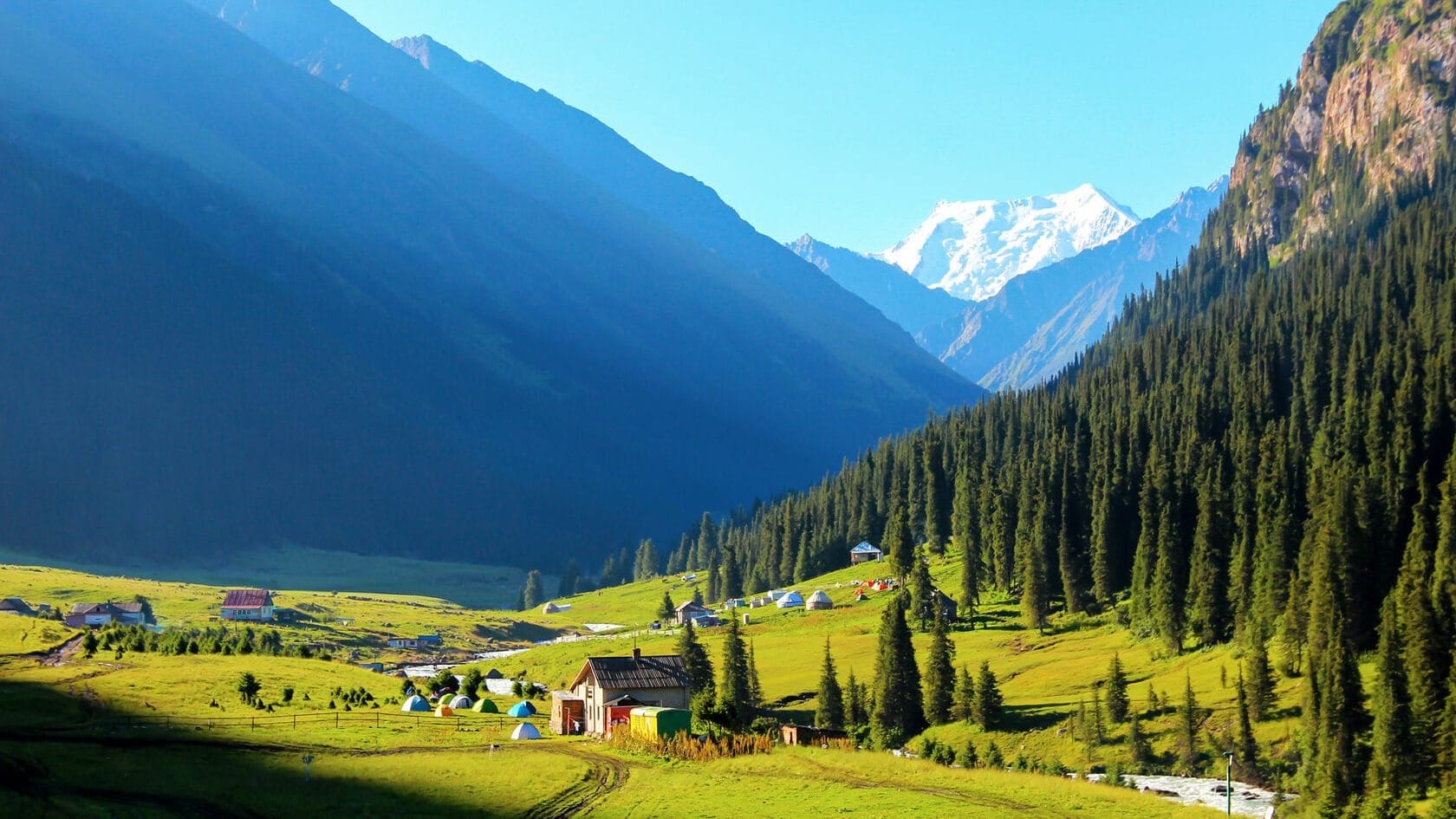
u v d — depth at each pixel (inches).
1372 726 4069.9
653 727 4466.0
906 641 5585.6
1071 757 4741.6
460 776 3688.5
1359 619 5251.0
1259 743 4478.3
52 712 4271.7
